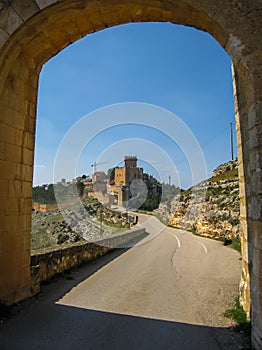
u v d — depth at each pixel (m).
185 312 5.44
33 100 6.64
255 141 3.76
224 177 28.17
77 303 5.91
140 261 11.05
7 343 4.09
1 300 5.28
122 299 6.22
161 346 4.09
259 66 3.82
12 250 5.69
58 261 8.52
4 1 5.14
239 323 4.79
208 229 19.92
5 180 5.58
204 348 4.03
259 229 3.64
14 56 5.43
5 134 5.63
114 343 4.16
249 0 4.09
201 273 8.89
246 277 5.18
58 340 4.22
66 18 5.38
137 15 5.45
